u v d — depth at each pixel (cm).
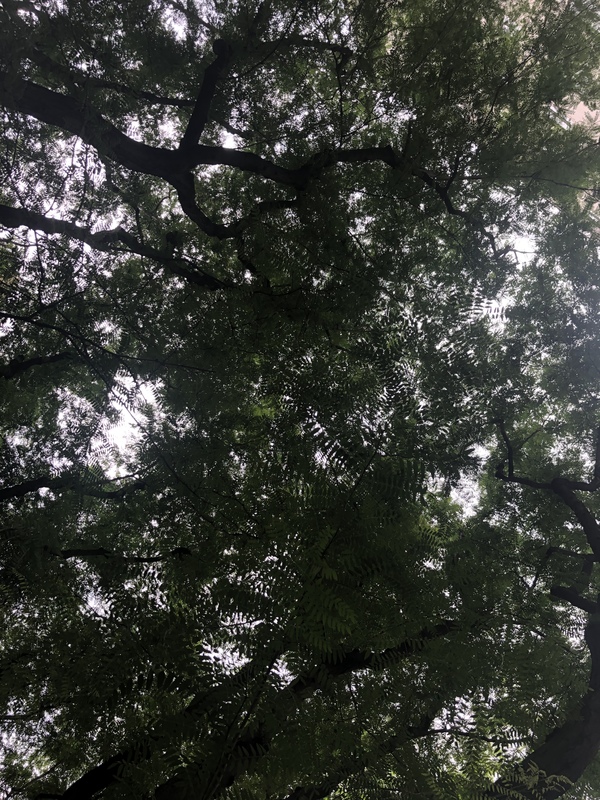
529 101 748
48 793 533
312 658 357
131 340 701
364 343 539
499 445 852
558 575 689
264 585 346
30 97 541
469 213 752
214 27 768
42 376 727
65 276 575
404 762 374
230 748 319
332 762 357
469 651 405
